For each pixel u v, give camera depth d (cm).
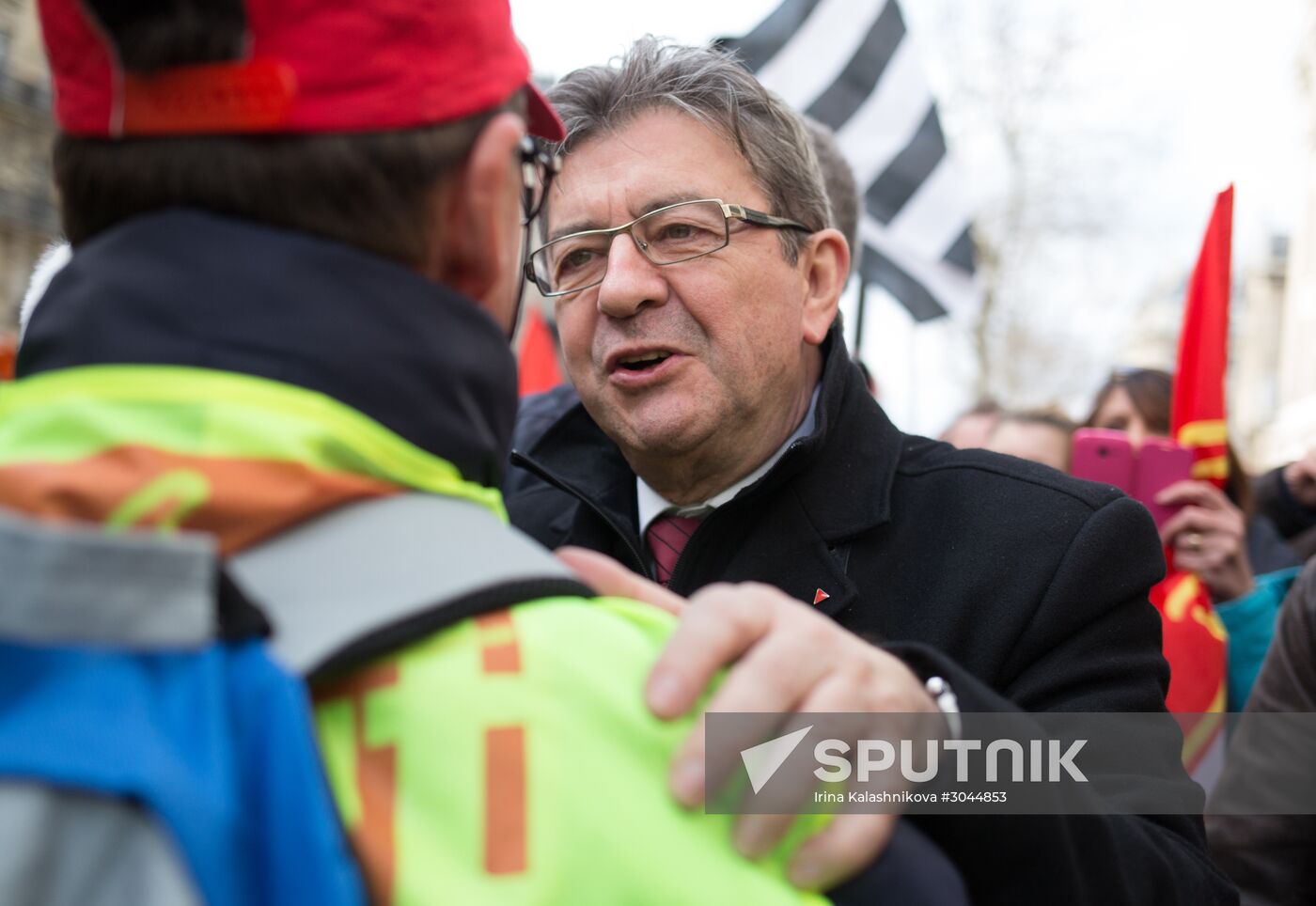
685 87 145
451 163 68
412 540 63
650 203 140
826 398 145
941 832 81
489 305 73
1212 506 218
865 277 346
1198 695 203
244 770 54
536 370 285
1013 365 2200
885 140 347
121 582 52
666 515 154
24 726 50
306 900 52
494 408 70
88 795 50
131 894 49
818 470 145
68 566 51
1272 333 3006
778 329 144
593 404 148
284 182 64
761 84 150
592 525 158
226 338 60
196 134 63
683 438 141
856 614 138
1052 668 128
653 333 140
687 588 143
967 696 82
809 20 349
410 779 58
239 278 61
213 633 55
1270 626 228
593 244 144
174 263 62
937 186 349
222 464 57
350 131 64
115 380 58
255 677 55
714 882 62
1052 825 82
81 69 66
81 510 55
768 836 65
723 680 71
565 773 60
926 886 71
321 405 60
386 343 63
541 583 67
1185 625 206
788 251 146
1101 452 221
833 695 69
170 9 61
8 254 1814
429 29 66
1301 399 2217
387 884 56
